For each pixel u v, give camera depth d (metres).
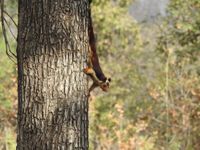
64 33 4.96
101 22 27.91
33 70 4.97
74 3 4.99
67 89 4.98
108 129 16.75
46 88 4.95
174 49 17.98
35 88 4.96
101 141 16.33
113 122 16.80
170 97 17.03
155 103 17.77
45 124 4.95
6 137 13.78
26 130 5.00
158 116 17.23
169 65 17.94
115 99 22.92
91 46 5.28
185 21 17.48
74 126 5.00
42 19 4.94
